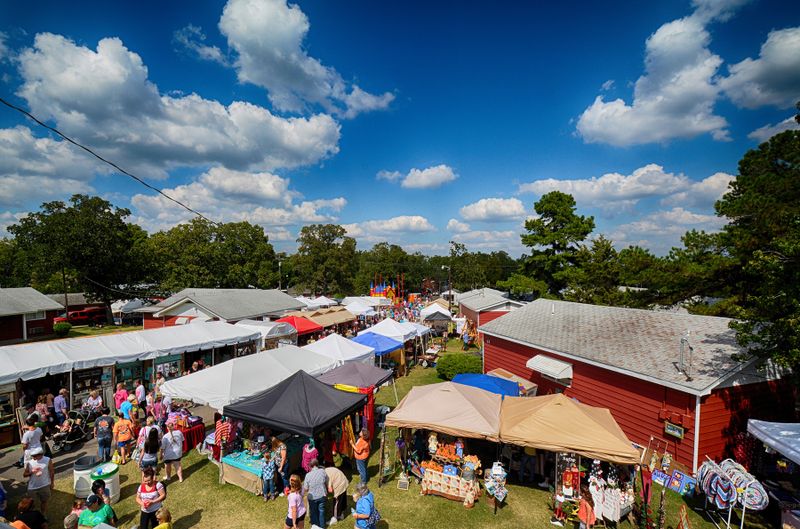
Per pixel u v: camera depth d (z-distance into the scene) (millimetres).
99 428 11406
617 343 14414
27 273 53031
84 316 45844
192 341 18375
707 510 9492
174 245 53875
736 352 11414
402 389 19562
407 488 10438
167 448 10508
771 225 12867
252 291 36000
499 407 11477
